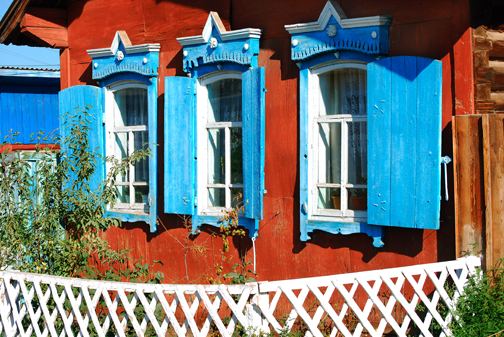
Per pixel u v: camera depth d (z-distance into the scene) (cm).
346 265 512
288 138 548
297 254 542
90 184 673
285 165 550
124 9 675
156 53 638
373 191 478
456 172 441
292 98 545
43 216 540
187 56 604
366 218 502
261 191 536
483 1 456
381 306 373
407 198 460
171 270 626
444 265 403
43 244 544
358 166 514
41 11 713
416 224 455
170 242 627
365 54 494
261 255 563
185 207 597
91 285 401
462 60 450
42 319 470
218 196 604
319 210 529
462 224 439
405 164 460
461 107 451
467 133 436
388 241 488
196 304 367
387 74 467
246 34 555
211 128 606
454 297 406
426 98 448
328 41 507
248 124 552
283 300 540
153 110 636
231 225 554
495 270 426
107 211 673
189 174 595
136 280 535
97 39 703
